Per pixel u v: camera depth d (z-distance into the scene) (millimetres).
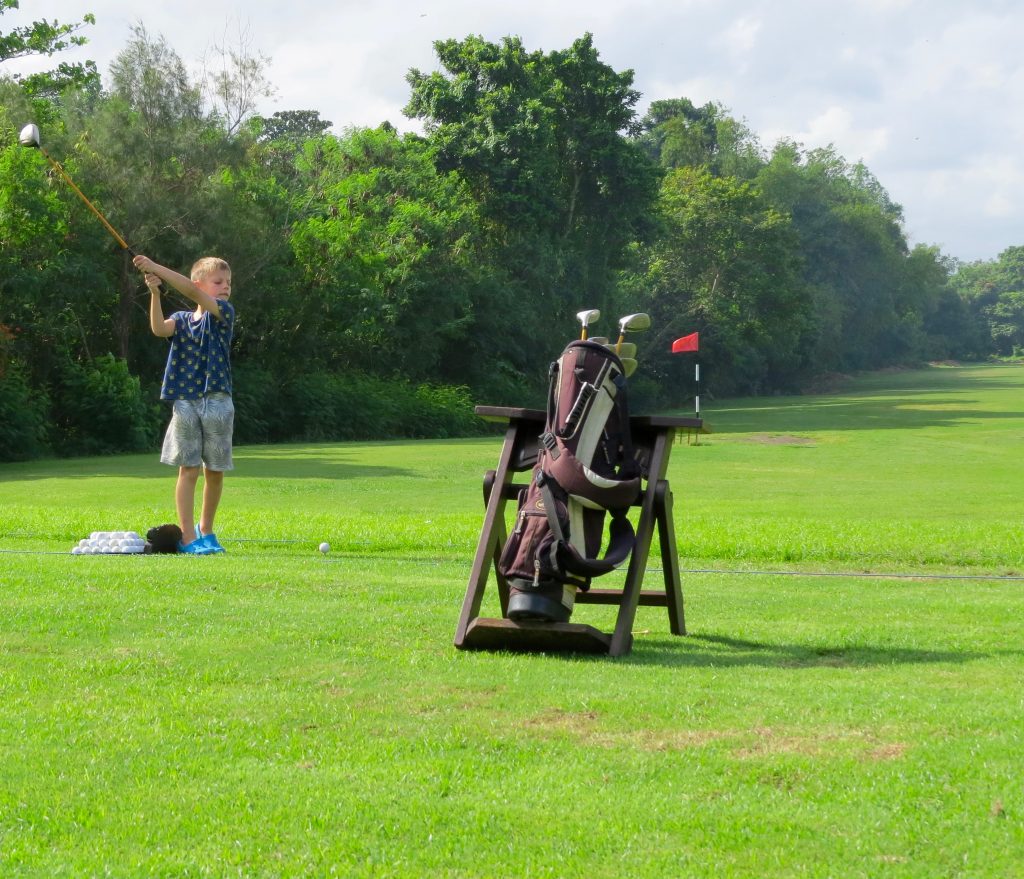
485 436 46000
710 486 18281
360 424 42406
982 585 7535
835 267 107500
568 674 4289
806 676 4301
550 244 56719
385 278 46375
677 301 74438
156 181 35875
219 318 8578
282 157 49562
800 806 2816
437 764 3146
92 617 5301
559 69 58281
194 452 8594
